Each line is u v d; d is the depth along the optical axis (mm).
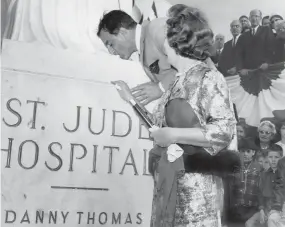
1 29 3549
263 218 4230
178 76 2047
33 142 3314
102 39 3732
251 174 4359
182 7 2090
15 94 3318
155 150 2057
